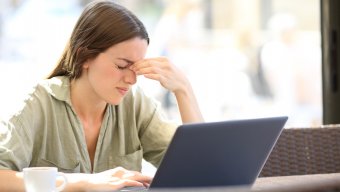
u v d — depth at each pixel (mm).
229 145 1978
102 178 2281
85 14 2684
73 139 2748
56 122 2727
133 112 2916
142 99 2967
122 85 2648
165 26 6059
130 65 2660
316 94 6246
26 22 5496
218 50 6250
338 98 3598
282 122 2115
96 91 2668
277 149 2832
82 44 2664
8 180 2389
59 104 2746
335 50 3590
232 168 2037
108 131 2842
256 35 6379
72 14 5520
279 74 6324
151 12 6016
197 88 6164
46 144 2732
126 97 2918
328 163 2869
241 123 1977
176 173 1923
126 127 2918
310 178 2496
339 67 3590
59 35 5453
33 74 5273
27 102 2678
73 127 2752
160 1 6047
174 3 6086
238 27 6328
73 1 5531
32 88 2738
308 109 6270
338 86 3598
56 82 2758
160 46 6035
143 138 2982
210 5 6230
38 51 5430
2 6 5492
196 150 1909
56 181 2271
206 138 1909
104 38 2607
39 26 5492
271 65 6332
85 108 2775
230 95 6227
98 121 2826
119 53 2605
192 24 6160
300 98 6273
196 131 1873
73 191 2246
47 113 2717
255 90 6297
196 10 6176
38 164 2725
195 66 6160
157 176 1908
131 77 2652
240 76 6266
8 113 2629
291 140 2850
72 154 2750
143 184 2307
